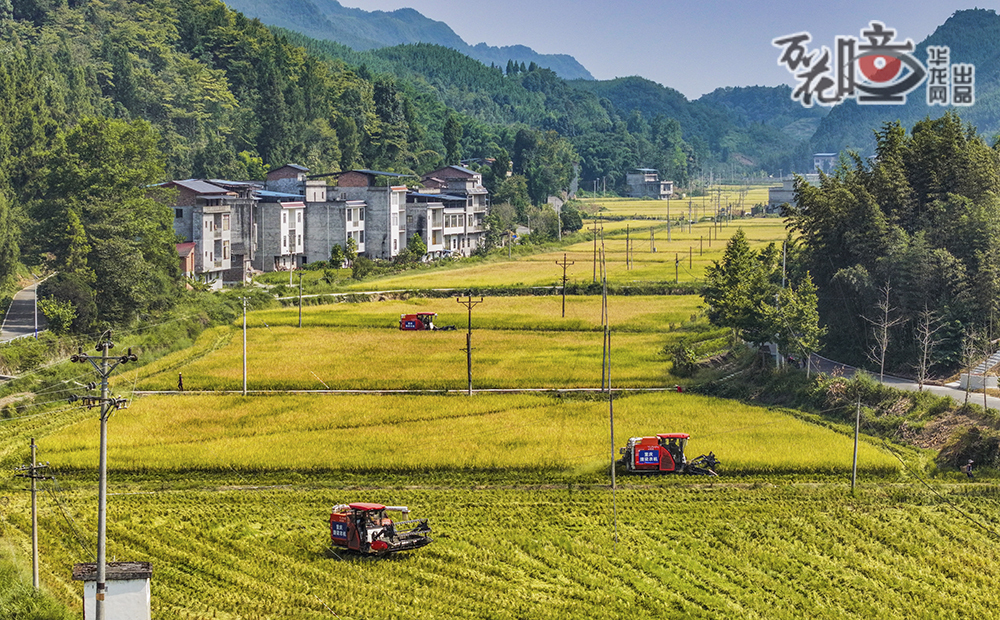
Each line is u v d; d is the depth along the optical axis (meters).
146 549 54.34
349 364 102.25
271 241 173.50
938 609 48.28
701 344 110.56
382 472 68.75
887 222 112.12
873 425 79.44
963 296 96.88
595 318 130.62
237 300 137.38
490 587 50.25
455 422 79.88
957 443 71.38
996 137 142.50
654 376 97.62
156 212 129.62
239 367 100.38
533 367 101.12
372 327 126.62
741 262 120.88
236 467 68.50
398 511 60.59
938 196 114.38
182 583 49.88
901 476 68.50
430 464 69.25
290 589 49.62
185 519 59.22
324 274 165.75
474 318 130.75
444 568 52.44
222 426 77.75
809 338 92.44
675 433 76.56
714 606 48.19
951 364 95.25
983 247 100.12
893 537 57.34
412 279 167.50
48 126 159.75
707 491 65.75
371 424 79.69
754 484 67.12
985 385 83.00
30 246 121.56
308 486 66.19
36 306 110.44
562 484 67.12
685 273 173.12
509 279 166.38
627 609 47.72
